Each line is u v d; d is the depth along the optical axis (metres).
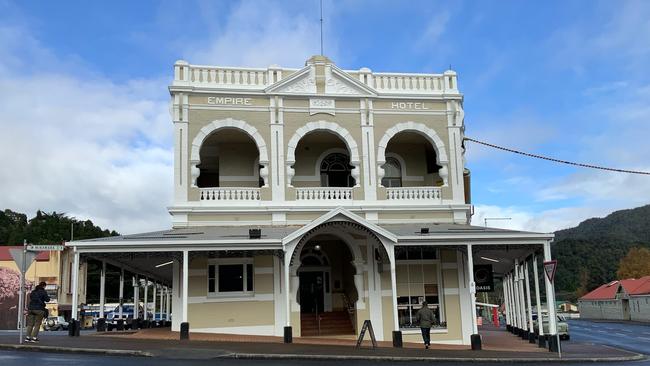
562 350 22.94
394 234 20.75
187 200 22.83
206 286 21.81
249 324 21.84
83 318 44.12
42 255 50.66
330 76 24.64
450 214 24.52
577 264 113.75
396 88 25.38
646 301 60.38
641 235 142.25
